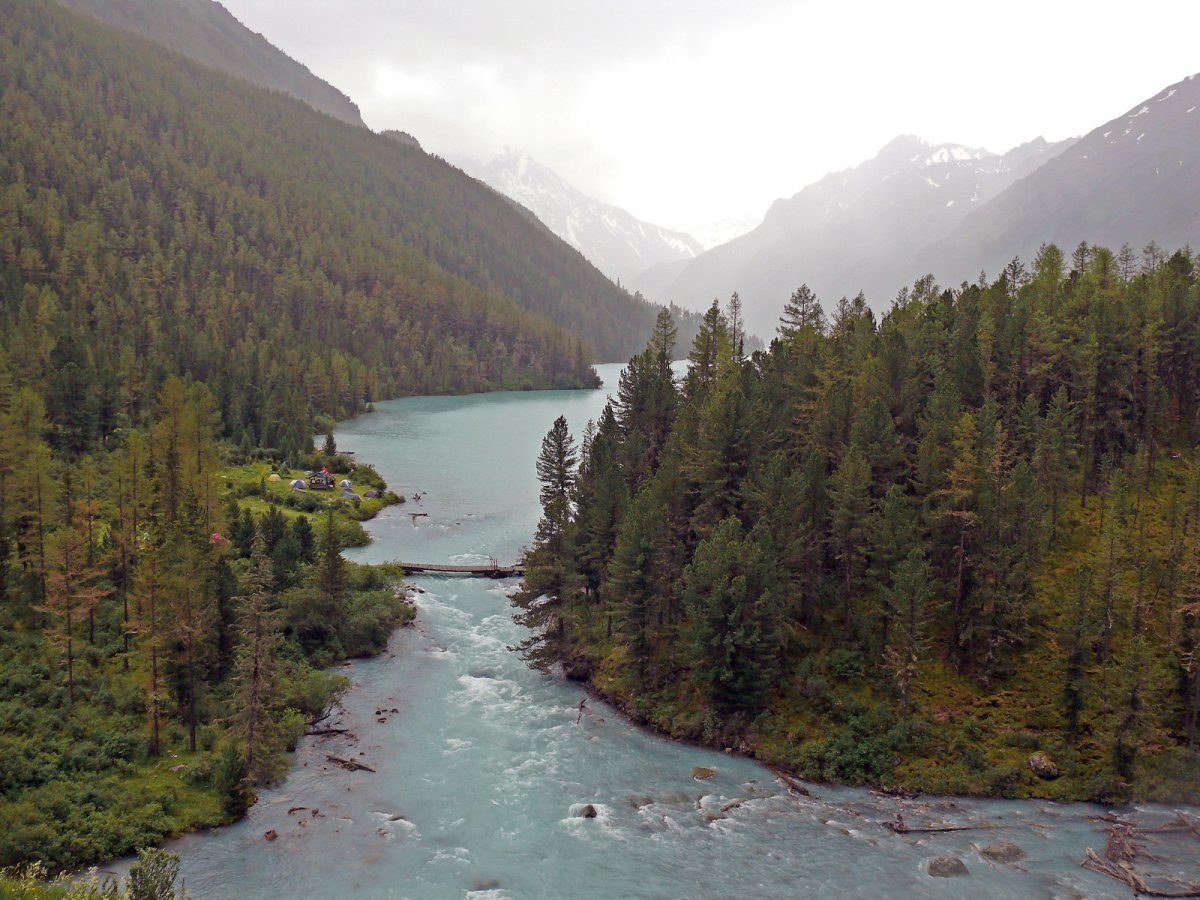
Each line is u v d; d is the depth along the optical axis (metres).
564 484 102.38
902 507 64.81
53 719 52.78
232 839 45.88
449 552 102.44
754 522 69.81
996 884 43.09
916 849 46.44
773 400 86.06
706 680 61.34
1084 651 56.06
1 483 72.00
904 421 80.81
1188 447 86.56
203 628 57.84
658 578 66.56
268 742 53.44
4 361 104.12
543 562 75.50
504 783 53.16
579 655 71.00
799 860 45.22
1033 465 72.56
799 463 81.25
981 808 51.03
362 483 132.12
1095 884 43.06
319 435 182.38
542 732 60.78
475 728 60.97
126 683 59.03
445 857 44.84
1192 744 53.34
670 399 95.06
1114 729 53.69
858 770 54.75
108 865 42.47
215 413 139.12
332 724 60.75
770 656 59.94
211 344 192.38
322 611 73.38
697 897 41.84
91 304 192.25
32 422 90.50
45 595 66.75
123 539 71.31
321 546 81.88
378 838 46.47
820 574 69.06
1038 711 57.78
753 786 53.78
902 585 57.47
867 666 62.94
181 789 49.25
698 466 75.81
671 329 118.25
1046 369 85.19
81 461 106.12
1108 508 73.62
